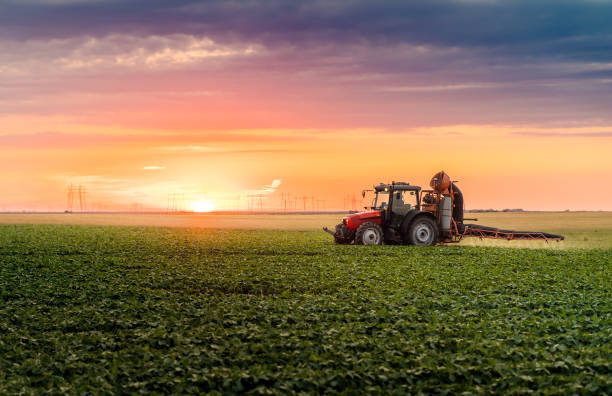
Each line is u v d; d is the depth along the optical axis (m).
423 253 27.25
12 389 8.21
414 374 8.77
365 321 12.55
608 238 41.09
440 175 31.92
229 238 41.47
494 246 32.44
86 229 55.41
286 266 22.77
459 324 11.85
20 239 38.97
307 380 8.41
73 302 15.09
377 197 32.12
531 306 14.39
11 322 12.59
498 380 8.50
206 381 8.49
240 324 12.33
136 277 19.80
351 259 24.97
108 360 9.73
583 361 9.24
